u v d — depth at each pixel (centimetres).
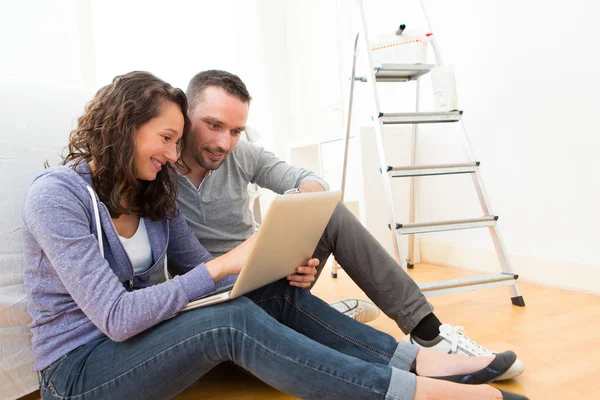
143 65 295
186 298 88
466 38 225
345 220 126
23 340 109
